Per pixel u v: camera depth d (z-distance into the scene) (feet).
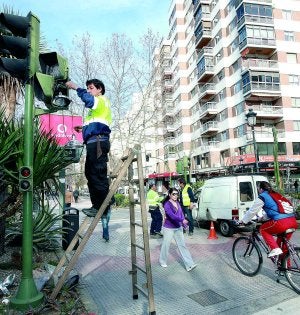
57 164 18.70
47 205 24.70
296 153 122.11
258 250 19.21
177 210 21.71
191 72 166.91
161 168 199.62
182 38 174.40
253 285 17.85
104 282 19.08
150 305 13.61
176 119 178.70
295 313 13.94
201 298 16.19
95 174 14.23
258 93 119.34
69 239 27.43
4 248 23.16
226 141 135.74
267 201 17.44
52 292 14.42
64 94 15.37
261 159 111.14
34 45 14.20
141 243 31.22
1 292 15.39
